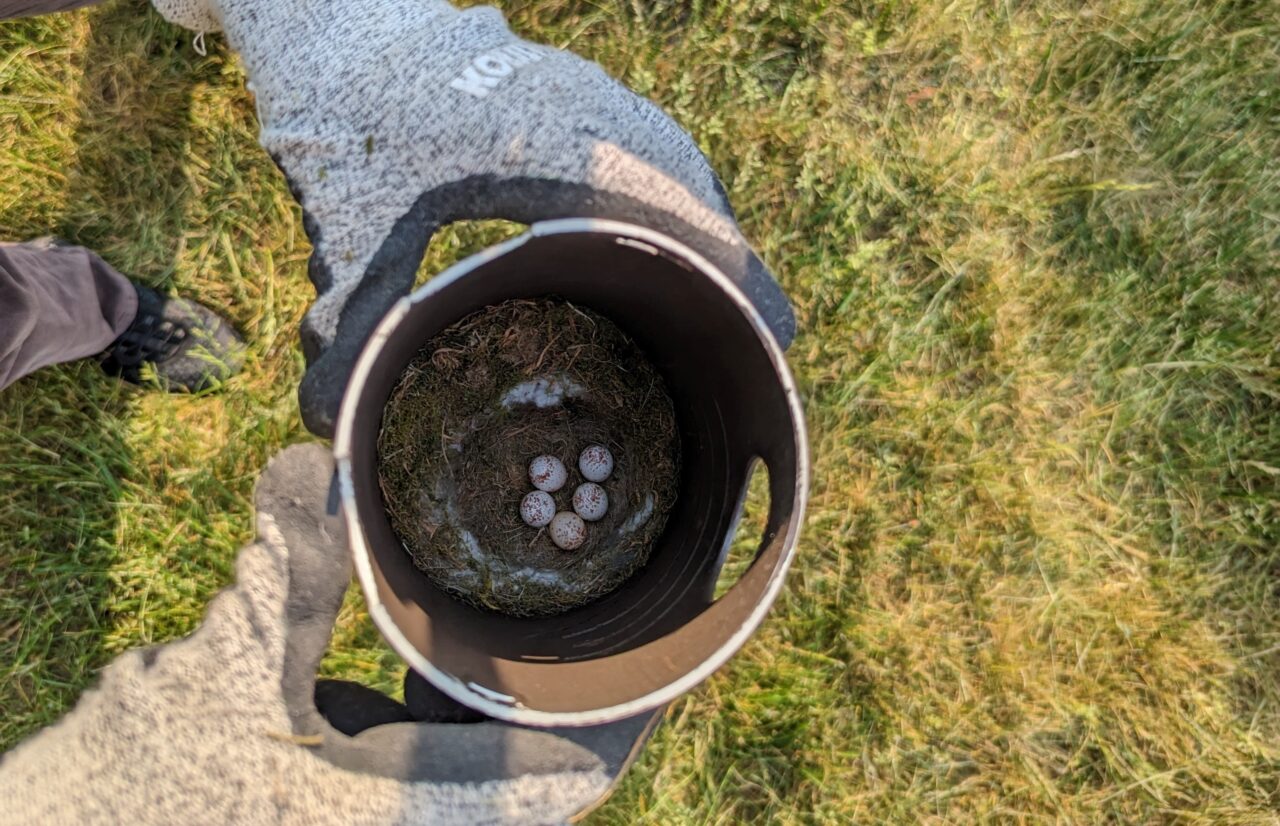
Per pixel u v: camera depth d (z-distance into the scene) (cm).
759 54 41
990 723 41
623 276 27
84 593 39
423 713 26
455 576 34
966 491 41
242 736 25
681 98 41
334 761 25
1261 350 41
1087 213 42
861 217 41
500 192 26
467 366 34
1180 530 42
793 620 41
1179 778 42
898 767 41
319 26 27
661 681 23
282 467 26
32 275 31
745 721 40
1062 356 41
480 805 25
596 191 26
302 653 26
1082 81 41
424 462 34
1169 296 41
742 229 41
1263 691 41
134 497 39
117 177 39
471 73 26
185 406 39
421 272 39
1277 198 41
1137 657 42
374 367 22
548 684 24
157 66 39
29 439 38
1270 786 41
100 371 39
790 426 23
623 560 34
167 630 39
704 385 30
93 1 30
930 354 41
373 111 26
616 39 40
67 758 24
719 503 29
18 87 38
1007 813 41
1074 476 42
